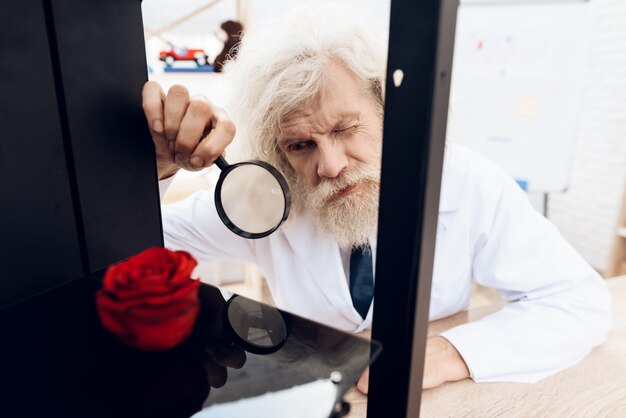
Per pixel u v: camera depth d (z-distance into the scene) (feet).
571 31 5.65
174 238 3.53
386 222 0.98
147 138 1.41
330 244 3.05
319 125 2.27
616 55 7.38
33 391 0.96
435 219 0.96
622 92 7.34
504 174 3.23
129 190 1.37
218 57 4.09
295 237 3.11
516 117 6.08
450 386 2.12
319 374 0.97
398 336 1.01
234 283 7.57
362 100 2.33
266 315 1.20
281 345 1.07
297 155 2.50
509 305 2.77
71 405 0.91
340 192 2.52
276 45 2.27
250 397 0.92
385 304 1.02
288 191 1.54
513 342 2.30
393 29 0.87
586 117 8.13
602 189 7.88
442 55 0.84
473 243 3.10
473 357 2.18
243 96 2.51
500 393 2.06
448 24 0.83
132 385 0.98
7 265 1.14
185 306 0.93
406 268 0.96
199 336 1.12
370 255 3.09
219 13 5.31
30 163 1.13
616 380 2.15
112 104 1.27
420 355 1.03
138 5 1.32
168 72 4.18
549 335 2.35
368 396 1.10
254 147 2.58
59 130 1.17
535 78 5.89
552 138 6.06
